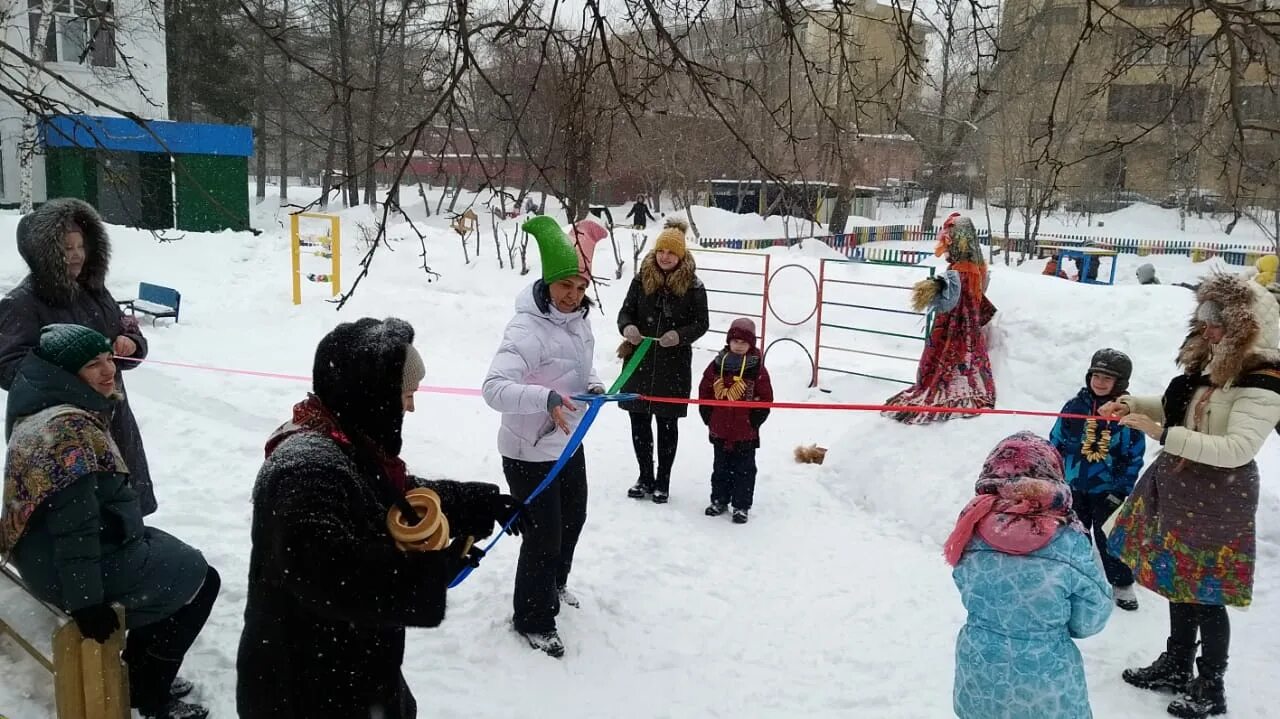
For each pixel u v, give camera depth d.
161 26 13.33
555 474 3.71
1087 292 7.97
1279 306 4.14
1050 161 4.45
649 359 6.50
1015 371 7.30
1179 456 4.11
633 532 6.01
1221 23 4.02
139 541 3.40
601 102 5.11
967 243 6.77
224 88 28.44
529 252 16.88
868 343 11.93
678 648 4.56
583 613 4.85
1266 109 7.61
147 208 21.23
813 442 8.50
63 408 3.19
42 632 3.38
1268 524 6.02
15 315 3.85
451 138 5.24
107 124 19.27
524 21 4.21
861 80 6.81
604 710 3.97
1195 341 4.24
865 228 30.62
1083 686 3.16
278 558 2.19
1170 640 4.33
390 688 2.49
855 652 4.61
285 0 8.98
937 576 5.56
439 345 12.04
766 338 12.37
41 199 22.53
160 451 6.78
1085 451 5.32
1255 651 4.79
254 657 2.36
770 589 5.31
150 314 12.30
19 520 3.13
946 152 19.72
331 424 2.41
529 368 4.30
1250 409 3.95
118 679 3.16
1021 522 3.16
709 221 27.92
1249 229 35.59
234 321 12.86
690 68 4.46
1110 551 4.50
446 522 2.39
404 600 2.21
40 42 12.65
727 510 6.57
